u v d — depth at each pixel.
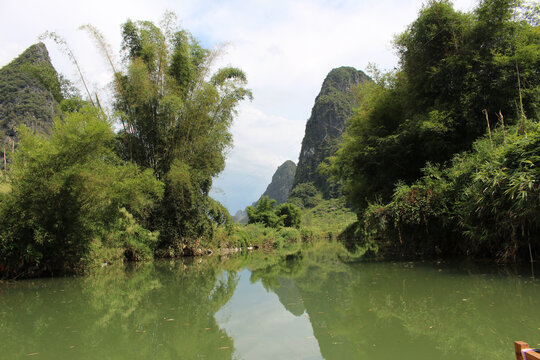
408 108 9.72
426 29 8.77
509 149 5.61
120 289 6.28
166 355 2.79
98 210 8.39
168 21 12.85
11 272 7.69
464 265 6.67
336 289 5.45
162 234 13.14
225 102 13.95
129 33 13.05
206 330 3.53
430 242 8.34
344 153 12.77
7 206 7.18
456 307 3.72
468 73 7.85
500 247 6.47
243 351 2.81
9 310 4.63
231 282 7.02
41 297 5.56
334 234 38.22
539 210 5.18
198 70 14.31
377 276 6.26
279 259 12.72
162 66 12.83
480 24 7.88
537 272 5.45
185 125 12.98
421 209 7.57
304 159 104.69
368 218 9.02
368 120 11.17
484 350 2.48
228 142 14.87
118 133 12.61
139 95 12.12
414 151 9.52
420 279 5.58
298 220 46.16
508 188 5.40
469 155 7.29
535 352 1.39
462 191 6.70
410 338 2.88
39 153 7.05
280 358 2.59
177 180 12.20
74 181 7.44
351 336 3.04
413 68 9.35
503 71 7.37
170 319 4.02
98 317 4.17
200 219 14.02
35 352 2.93
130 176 9.16
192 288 6.32
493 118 7.93
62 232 7.93
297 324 3.64
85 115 7.76
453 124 8.17
